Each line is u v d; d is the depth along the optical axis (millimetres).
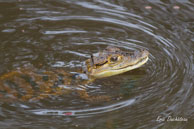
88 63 10367
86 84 9609
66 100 8688
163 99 8805
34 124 7727
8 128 7559
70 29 12570
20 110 8180
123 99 8805
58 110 8266
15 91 8836
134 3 14711
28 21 12992
